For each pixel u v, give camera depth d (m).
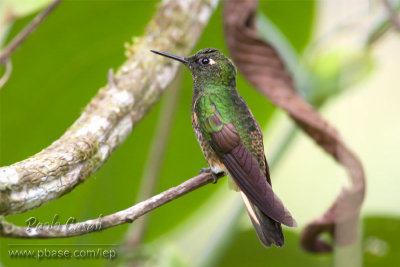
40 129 8.30
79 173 4.61
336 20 7.89
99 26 8.12
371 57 7.78
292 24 9.27
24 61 7.85
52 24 7.75
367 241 8.24
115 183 8.78
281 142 7.57
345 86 7.63
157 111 8.78
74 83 8.29
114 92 5.25
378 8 7.71
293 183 9.55
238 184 6.04
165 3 6.09
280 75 6.89
